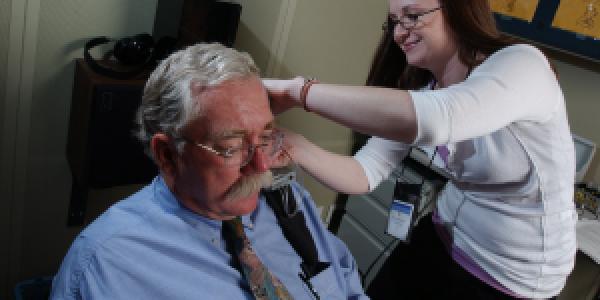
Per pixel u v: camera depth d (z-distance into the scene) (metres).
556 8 2.09
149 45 1.59
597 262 1.62
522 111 0.79
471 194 1.12
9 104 1.53
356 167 1.17
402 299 1.37
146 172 1.67
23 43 1.48
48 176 1.74
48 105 1.63
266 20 1.95
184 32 1.63
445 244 1.25
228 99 0.72
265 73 2.07
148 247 0.81
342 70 2.30
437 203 1.32
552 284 1.12
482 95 0.74
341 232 2.50
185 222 0.85
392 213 1.40
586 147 2.03
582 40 2.02
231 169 0.75
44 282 1.13
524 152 0.95
